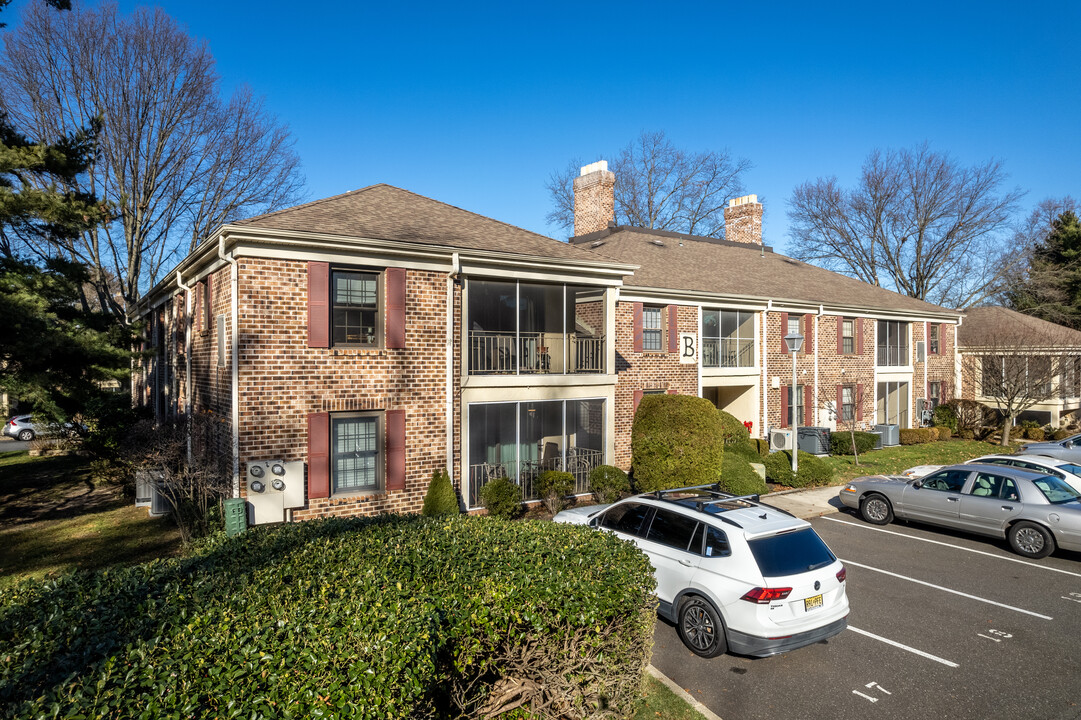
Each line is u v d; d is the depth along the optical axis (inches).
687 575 300.7
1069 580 403.2
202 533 442.9
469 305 613.9
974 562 440.1
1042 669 284.0
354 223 504.7
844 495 565.3
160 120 1032.2
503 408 613.6
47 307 554.6
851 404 997.8
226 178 1140.5
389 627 160.4
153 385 862.5
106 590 190.1
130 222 1040.8
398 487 499.2
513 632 190.7
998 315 1284.4
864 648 304.0
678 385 765.3
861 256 1742.1
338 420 485.1
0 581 374.6
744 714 245.6
